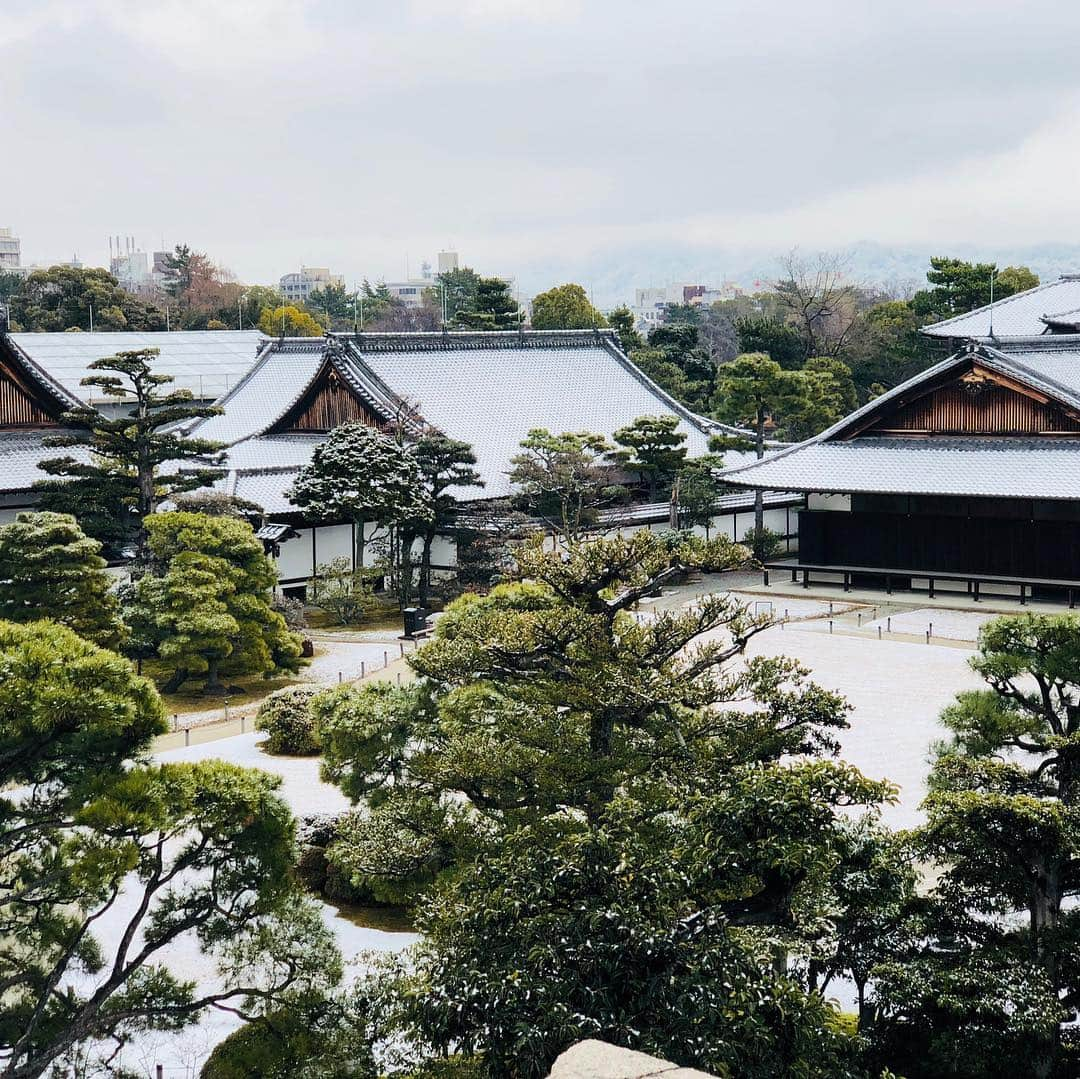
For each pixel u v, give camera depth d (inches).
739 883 729.0
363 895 1211.2
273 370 3545.8
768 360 3211.1
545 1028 605.9
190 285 7519.7
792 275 7731.3
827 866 724.0
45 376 2659.9
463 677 1004.6
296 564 2578.7
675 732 918.4
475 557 2546.8
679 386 4512.8
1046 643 1002.7
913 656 2064.5
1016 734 970.7
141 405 2341.3
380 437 2484.0
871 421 2805.1
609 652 952.3
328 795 1469.0
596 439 2770.7
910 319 4938.5
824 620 2385.6
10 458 2566.4
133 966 774.5
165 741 1705.2
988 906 862.5
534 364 3472.0
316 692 1690.5
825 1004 759.7
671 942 636.7
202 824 770.8
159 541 1941.4
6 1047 754.2
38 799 794.2
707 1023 612.1
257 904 789.2
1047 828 801.6
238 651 1951.3
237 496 2551.7
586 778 911.0
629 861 690.2
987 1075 769.6
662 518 2920.8
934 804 832.9
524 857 709.3
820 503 2778.1
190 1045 941.2
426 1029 659.4
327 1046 772.6
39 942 771.4
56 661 756.0
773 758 936.3
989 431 2679.6
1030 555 2546.8
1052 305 3838.6
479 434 3159.5
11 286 6860.2
